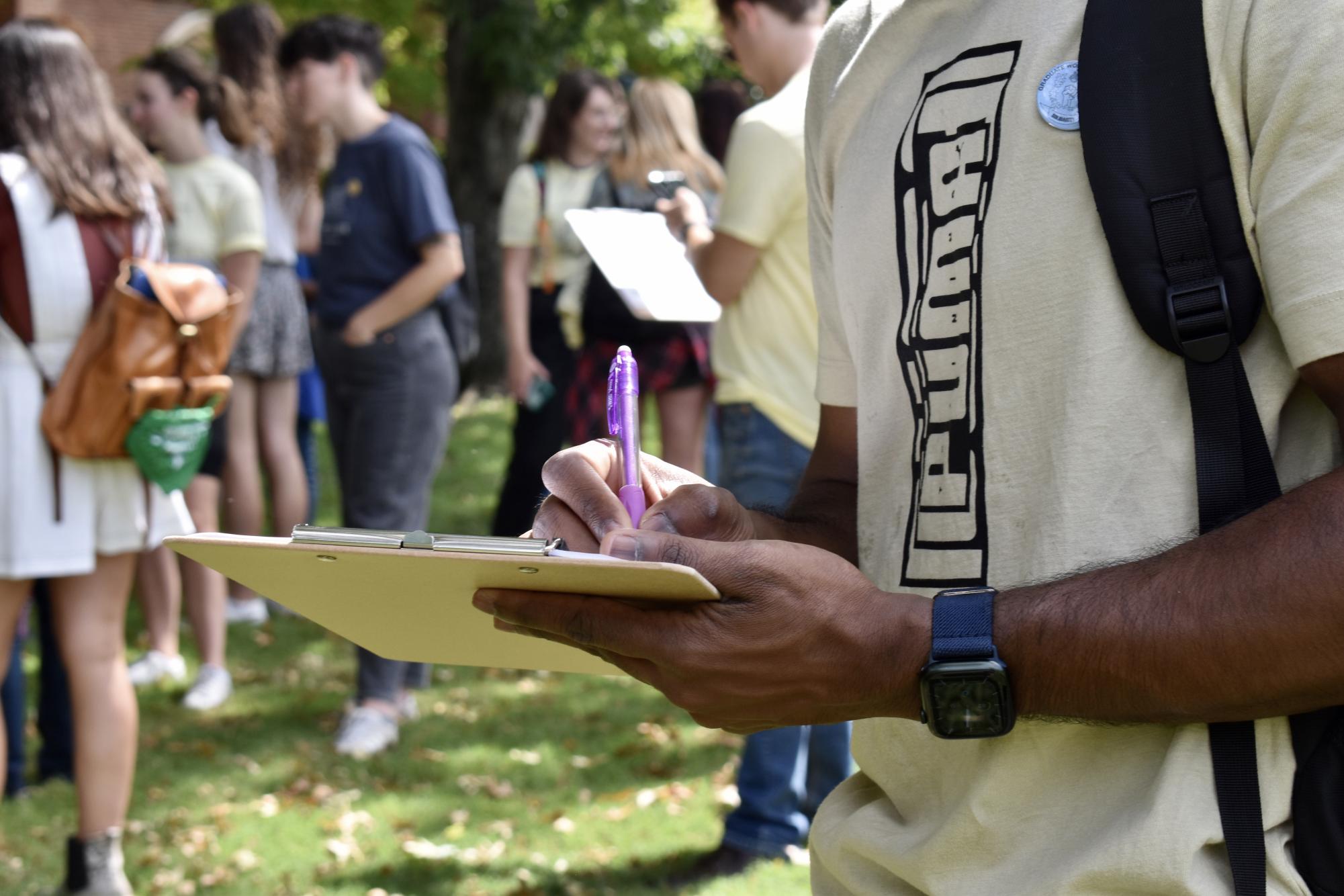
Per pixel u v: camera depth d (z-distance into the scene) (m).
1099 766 1.06
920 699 1.02
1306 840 0.97
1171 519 1.02
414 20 13.78
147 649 5.56
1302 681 0.92
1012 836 1.09
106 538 3.24
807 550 1.04
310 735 4.82
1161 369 1.03
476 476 9.37
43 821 4.07
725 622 1.01
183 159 4.88
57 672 4.38
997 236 1.10
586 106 5.79
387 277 4.50
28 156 3.11
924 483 1.18
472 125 12.74
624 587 0.96
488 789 4.33
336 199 4.54
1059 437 1.06
